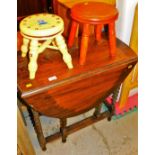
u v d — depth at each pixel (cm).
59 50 105
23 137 99
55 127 154
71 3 118
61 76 99
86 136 149
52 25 88
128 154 138
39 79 97
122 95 156
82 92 108
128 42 139
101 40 123
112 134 151
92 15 93
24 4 175
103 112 154
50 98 99
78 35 124
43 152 139
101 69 104
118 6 127
